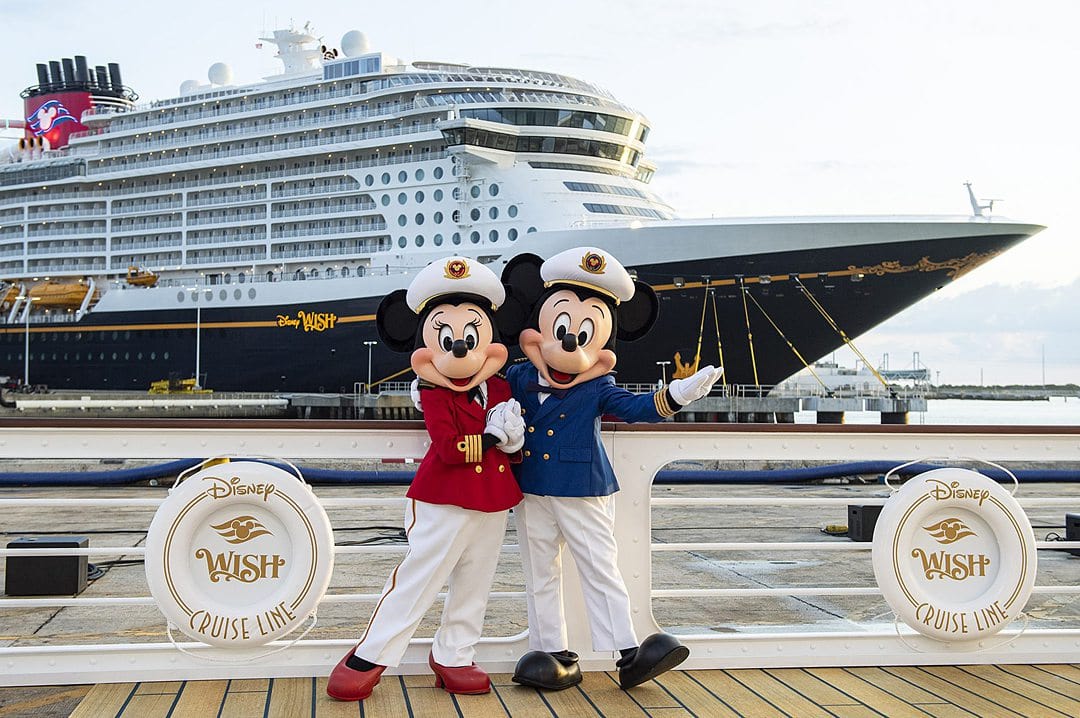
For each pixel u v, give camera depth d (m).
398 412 28.94
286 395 29.73
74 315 33.78
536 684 3.41
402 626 3.34
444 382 3.50
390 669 3.60
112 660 3.43
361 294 28.44
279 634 3.39
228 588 3.39
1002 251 22.33
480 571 3.47
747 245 22.94
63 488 12.09
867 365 24.14
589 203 26.88
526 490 3.57
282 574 3.42
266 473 3.39
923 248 22.30
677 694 3.40
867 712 3.19
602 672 3.68
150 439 3.47
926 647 3.75
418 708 3.22
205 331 30.97
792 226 22.67
